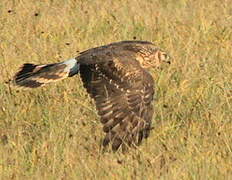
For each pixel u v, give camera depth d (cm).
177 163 1391
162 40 2038
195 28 2141
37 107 1630
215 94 1661
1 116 1611
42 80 1302
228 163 1404
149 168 1374
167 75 1742
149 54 1328
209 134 1511
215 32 2133
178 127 1529
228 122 1563
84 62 1250
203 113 1591
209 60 1862
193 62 1839
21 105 1641
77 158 1426
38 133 1541
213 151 1428
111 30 2147
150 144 1456
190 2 2442
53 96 1672
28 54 1911
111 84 1204
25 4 2398
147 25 2198
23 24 2192
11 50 1934
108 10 2348
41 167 1392
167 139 1485
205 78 1738
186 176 1341
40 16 2281
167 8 2394
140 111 1182
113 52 1258
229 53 1930
